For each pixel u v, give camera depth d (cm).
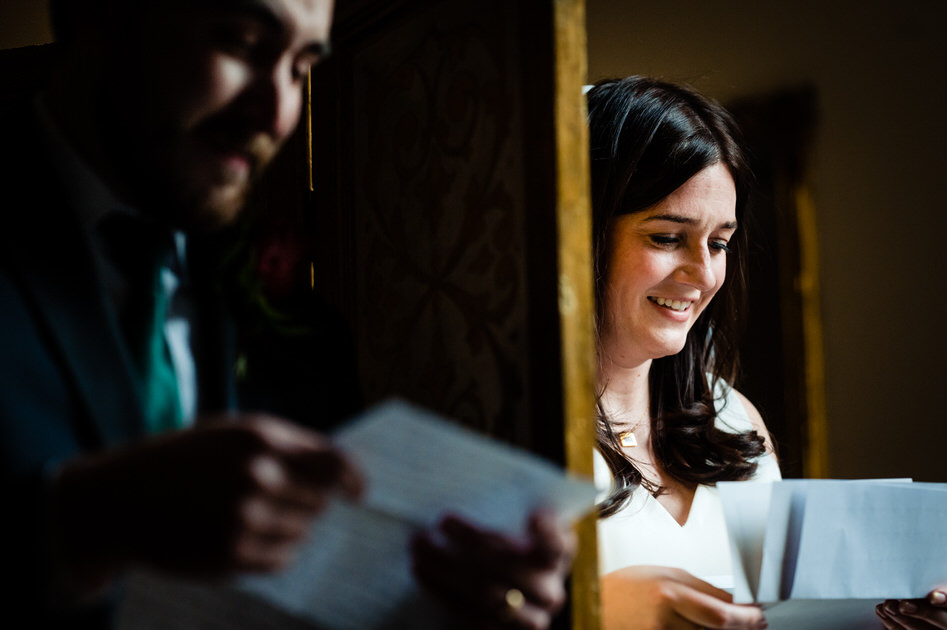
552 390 117
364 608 83
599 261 198
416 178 145
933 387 365
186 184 93
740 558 159
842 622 172
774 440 253
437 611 85
